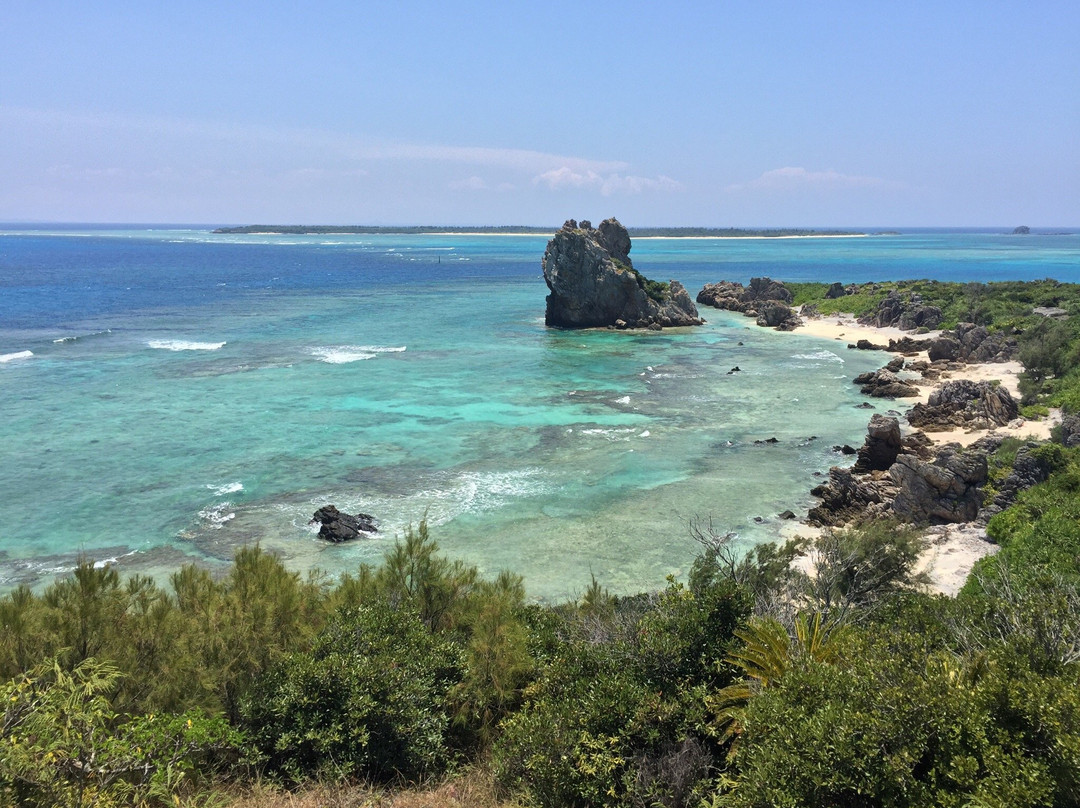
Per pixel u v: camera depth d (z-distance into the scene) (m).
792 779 11.38
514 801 14.41
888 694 11.84
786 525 37.91
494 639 17.58
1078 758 10.80
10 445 48.78
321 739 14.95
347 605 18.69
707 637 16.31
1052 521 31.58
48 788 10.07
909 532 28.77
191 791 13.20
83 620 14.20
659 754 14.55
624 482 43.84
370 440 51.22
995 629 16.25
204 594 16.89
